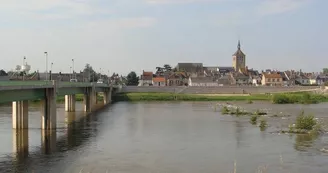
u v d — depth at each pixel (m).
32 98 73.81
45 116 80.50
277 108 139.88
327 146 63.03
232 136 73.38
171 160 53.31
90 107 131.38
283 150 60.09
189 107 147.75
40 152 58.00
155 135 74.56
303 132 77.44
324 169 48.97
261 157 55.38
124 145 63.88
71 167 49.19
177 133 77.25
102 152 58.16
